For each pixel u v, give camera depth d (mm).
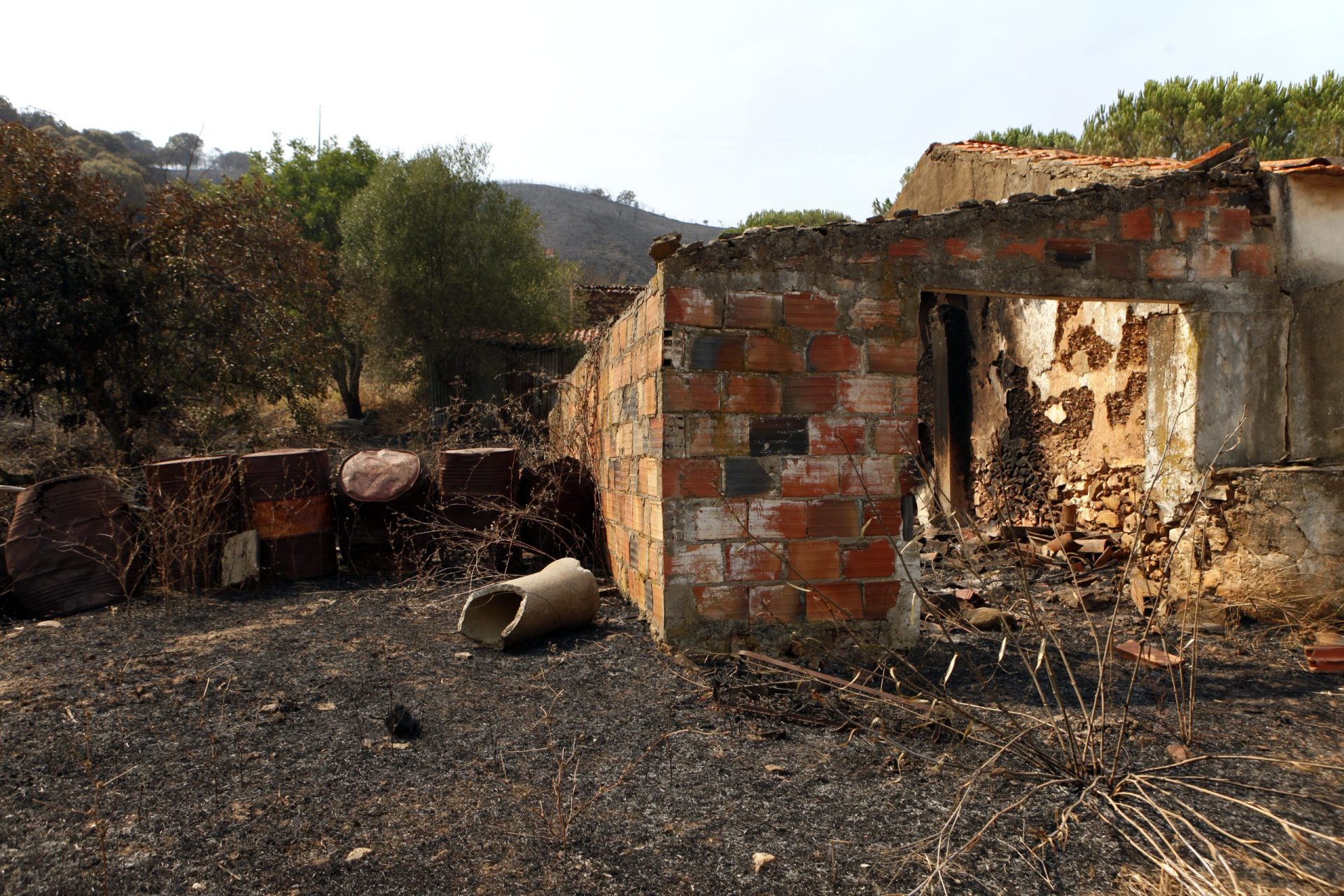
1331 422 5441
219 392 12742
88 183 11648
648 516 4848
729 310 4438
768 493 4477
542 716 3619
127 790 2760
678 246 4766
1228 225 5406
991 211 4812
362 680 4086
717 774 3016
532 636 4773
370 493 6809
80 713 3502
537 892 2189
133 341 11766
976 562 7484
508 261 19266
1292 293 5496
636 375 5234
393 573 6961
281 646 4660
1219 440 5543
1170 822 2482
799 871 2318
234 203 13492
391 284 18312
